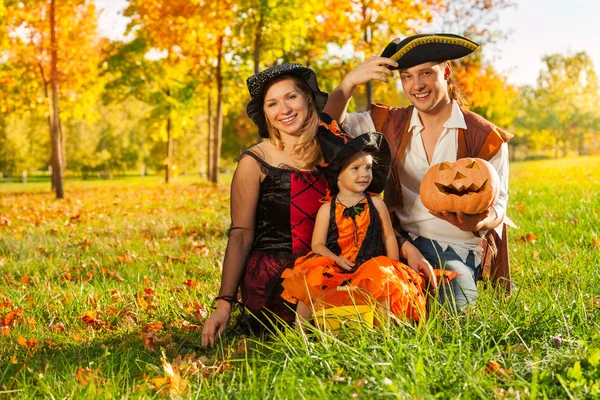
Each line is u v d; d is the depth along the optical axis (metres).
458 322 3.68
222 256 7.77
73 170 60.47
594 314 3.89
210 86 25.05
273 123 4.57
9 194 27.58
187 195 19.64
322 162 4.61
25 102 24.67
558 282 5.05
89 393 3.22
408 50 4.50
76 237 10.38
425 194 4.27
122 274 7.09
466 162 4.24
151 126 29.08
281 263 4.57
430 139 4.72
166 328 4.80
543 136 67.31
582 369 3.07
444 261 4.59
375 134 4.40
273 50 22.23
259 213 4.67
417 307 3.95
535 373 2.87
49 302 5.60
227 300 4.52
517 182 18.20
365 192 4.50
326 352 3.36
